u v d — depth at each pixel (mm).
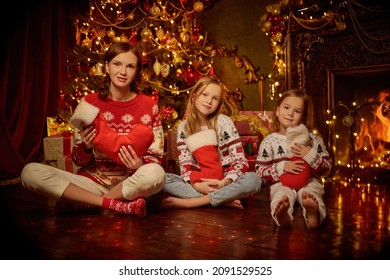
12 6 4410
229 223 2207
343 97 3852
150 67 4285
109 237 1947
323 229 2074
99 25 4234
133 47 2420
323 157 2465
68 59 4379
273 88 4289
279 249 1756
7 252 1733
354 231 2031
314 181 2418
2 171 4219
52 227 2146
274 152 2537
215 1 4949
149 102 2490
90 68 4176
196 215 2400
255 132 3521
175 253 1707
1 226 2170
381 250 1736
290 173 2375
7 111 4469
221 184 2539
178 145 2738
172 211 2512
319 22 3811
